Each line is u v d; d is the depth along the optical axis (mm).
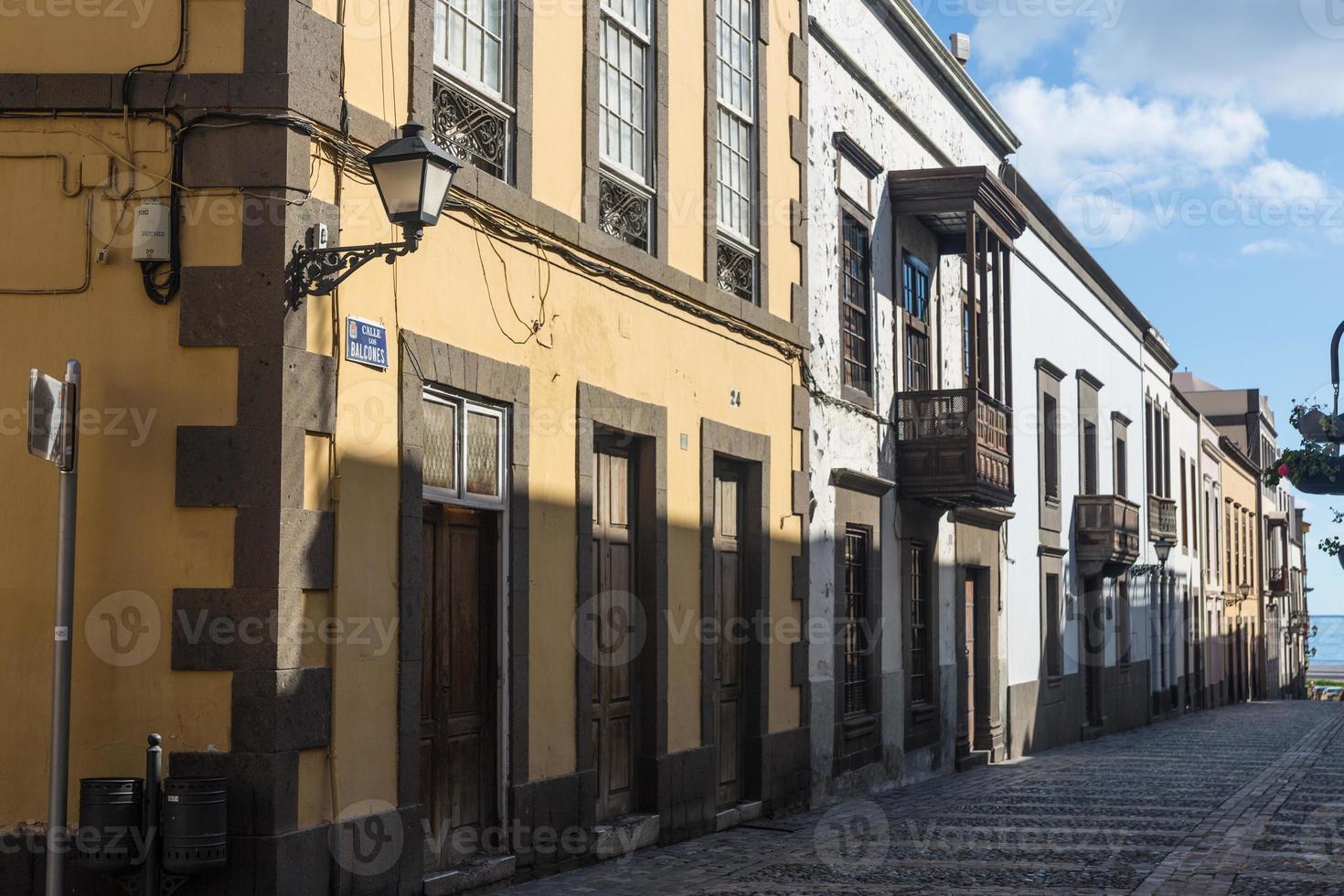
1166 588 38406
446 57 9453
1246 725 34594
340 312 8195
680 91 12719
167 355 7727
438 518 9320
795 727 14781
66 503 6883
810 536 15406
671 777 12086
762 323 14188
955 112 21922
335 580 8055
